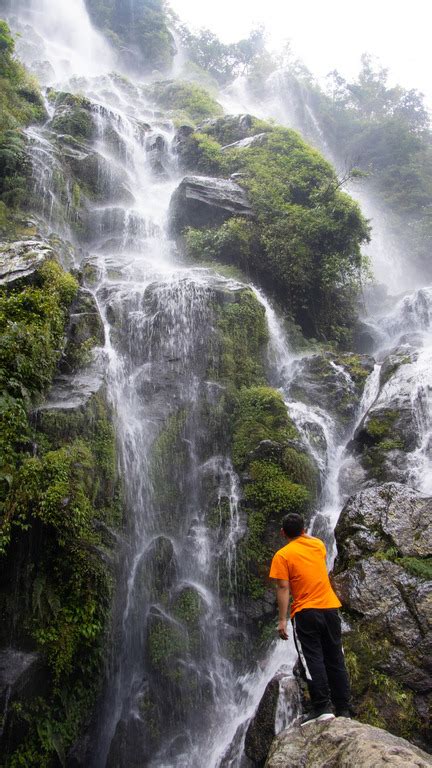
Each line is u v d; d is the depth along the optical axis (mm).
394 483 7867
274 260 16156
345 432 12039
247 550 9336
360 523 7508
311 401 12523
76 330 10312
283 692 6262
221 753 7500
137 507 9461
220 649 8805
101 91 29609
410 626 6258
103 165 19312
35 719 6930
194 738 8008
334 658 4836
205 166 20688
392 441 10398
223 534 9664
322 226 16375
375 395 12141
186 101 31578
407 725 5648
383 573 6781
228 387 11555
